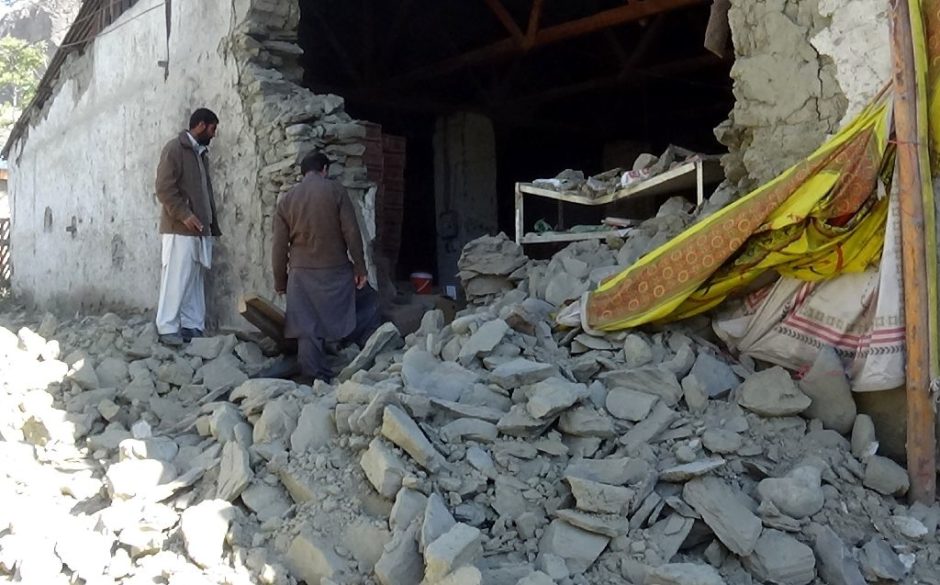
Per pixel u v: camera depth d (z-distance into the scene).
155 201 8.53
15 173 13.95
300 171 6.23
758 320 4.05
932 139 3.56
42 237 12.30
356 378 4.12
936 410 3.55
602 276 4.70
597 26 8.73
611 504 3.15
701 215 4.66
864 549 3.18
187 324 6.50
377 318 6.01
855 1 4.03
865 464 3.56
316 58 11.04
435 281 10.96
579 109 12.63
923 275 3.43
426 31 10.91
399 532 3.12
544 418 3.51
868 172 3.60
